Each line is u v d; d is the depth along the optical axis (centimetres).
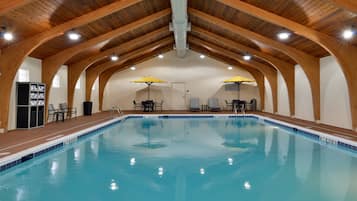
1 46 768
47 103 1022
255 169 538
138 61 1736
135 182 462
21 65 854
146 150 709
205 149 721
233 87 1797
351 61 789
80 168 545
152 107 1716
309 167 552
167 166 558
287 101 1370
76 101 1361
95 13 769
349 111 885
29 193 411
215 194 406
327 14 663
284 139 872
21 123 879
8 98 795
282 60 1267
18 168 543
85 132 891
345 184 448
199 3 906
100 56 1238
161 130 1076
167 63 1794
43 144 646
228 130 1071
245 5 763
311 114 1127
